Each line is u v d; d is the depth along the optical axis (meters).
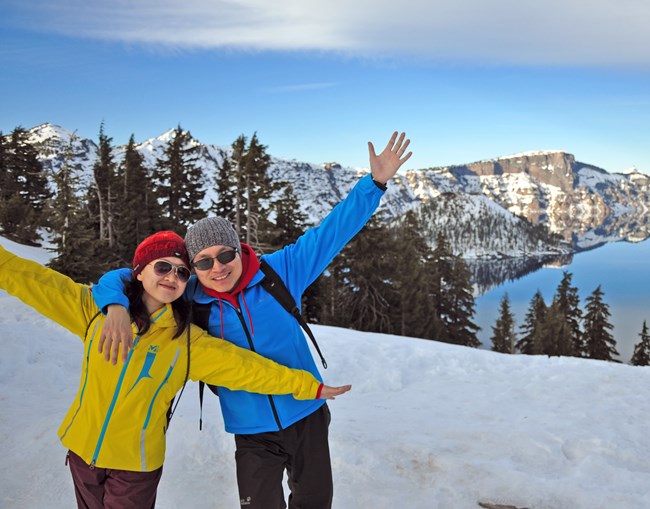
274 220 37.22
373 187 2.55
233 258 2.22
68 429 2.09
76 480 2.07
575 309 63.62
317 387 2.23
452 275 56.22
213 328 2.30
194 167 47.75
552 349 55.31
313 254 2.53
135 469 2.04
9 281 2.01
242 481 2.34
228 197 40.88
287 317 2.38
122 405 2.01
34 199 53.88
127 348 1.92
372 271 36.81
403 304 39.28
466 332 55.50
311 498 2.45
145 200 40.53
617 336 140.50
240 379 2.15
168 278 2.04
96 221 34.75
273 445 2.35
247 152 33.34
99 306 2.00
